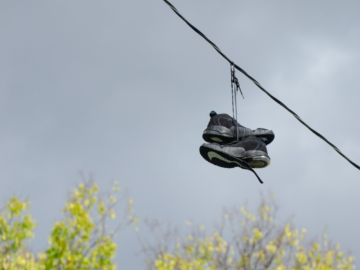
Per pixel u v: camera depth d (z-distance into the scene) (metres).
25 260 10.19
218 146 8.52
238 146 8.57
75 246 10.80
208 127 8.88
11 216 10.64
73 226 10.85
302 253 11.43
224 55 7.62
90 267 10.64
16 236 10.41
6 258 10.16
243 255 11.41
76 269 10.55
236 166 8.73
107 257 10.69
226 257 11.34
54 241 10.67
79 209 10.97
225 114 9.05
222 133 8.76
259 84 7.95
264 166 8.61
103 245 10.73
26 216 10.66
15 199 10.77
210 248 11.27
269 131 8.92
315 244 11.76
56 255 10.50
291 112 8.27
